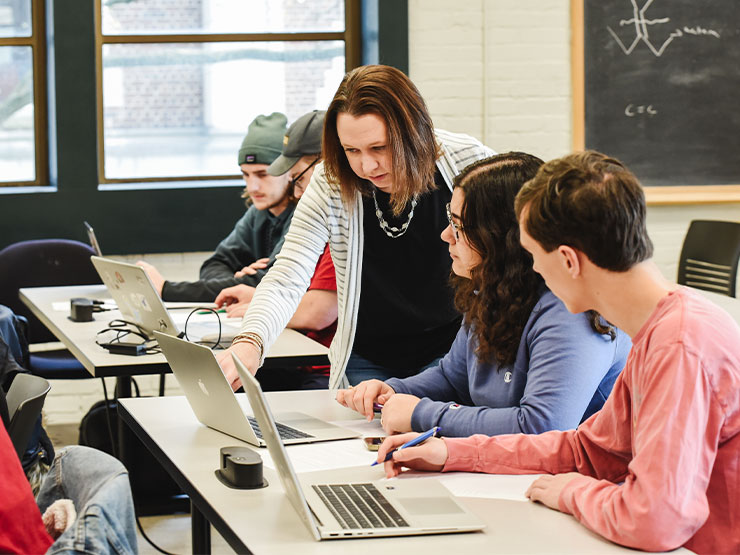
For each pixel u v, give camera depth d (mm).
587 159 1352
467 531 1357
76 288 3887
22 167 4562
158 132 4594
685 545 1379
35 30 4504
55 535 1423
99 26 4484
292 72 4684
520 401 1763
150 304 2764
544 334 1734
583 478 1454
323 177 2316
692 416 1281
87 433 3340
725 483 1344
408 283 2367
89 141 4352
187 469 1650
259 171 3527
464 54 4570
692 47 4836
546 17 4629
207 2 4578
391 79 2104
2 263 4000
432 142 2166
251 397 1453
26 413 1913
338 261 2357
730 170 4930
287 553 1274
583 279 1367
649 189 4875
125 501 1328
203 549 1840
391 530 1338
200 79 4609
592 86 4742
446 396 2049
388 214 2303
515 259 1767
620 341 1795
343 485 1527
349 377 2414
